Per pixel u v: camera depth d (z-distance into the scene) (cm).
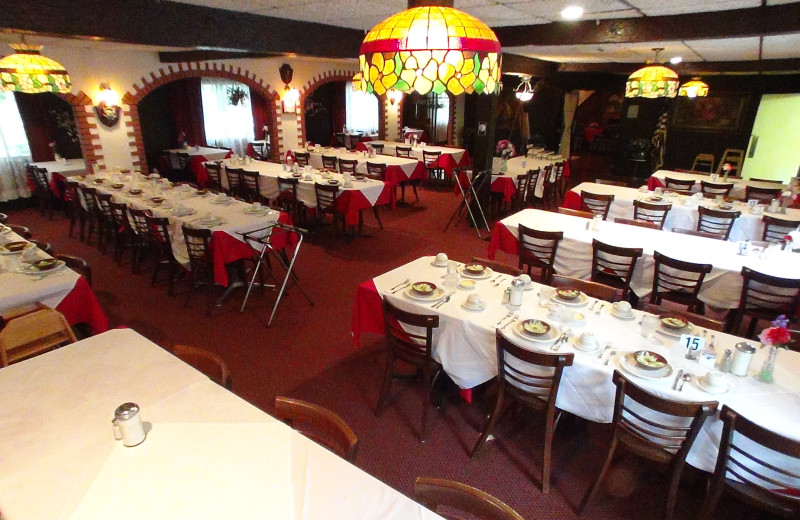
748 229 481
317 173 675
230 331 379
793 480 181
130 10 328
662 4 339
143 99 873
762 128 917
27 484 139
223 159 783
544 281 414
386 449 259
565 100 1230
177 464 147
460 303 273
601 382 213
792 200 567
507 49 565
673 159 1037
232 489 138
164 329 381
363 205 592
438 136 1267
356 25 477
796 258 347
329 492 139
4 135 715
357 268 516
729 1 321
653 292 352
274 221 436
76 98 669
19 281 296
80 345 219
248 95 1024
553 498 229
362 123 1233
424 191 923
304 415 172
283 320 399
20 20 279
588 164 1285
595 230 412
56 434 160
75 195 583
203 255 405
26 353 265
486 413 289
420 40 117
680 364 217
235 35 396
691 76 951
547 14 394
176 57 721
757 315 321
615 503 226
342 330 384
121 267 515
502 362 235
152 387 187
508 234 425
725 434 176
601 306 275
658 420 206
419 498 141
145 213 438
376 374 326
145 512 129
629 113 1068
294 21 442
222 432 162
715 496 188
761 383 203
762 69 698
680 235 401
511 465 249
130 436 153
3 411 172
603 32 422
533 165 743
